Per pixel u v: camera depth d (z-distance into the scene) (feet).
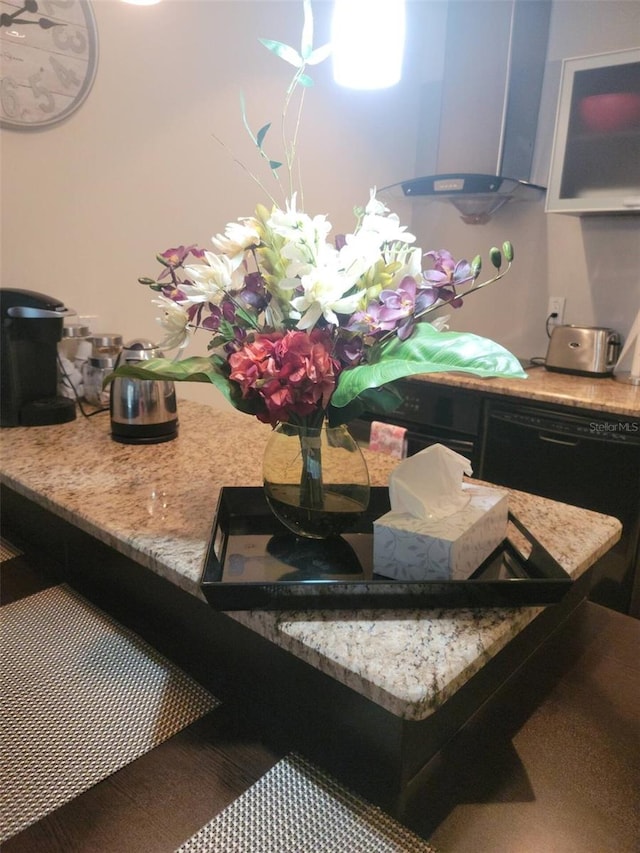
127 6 6.32
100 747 2.41
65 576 3.92
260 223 2.60
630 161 7.38
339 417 2.78
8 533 4.52
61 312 5.29
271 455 2.95
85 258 6.51
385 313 2.39
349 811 2.13
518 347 9.90
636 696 2.79
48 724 2.52
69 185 6.24
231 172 7.70
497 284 9.97
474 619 2.40
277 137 8.14
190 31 6.92
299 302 2.33
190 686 2.81
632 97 7.23
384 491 3.55
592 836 2.06
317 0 8.25
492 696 2.72
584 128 7.64
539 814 2.14
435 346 2.33
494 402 7.70
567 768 2.34
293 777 2.28
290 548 3.00
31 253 6.09
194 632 2.96
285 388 2.38
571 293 9.21
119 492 3.81
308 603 2.43
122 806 2.15
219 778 2.29
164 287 2.90
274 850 1.97
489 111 8.69
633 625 3.43
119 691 2.74
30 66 5.69
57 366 5.69
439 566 2.45
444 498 2.72
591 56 7.36
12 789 2.21
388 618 2.39
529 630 2.98
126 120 6.55
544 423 7.23
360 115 9.30
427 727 2.24
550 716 2.63
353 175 9.45
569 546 3.11
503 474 7.73
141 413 4.83
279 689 2.56
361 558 2.89
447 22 8.87
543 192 9.11
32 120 5.81
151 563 2.98
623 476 6.73
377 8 4.25
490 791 2.23
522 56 8.54
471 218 9.45
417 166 10.64
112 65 6.31
